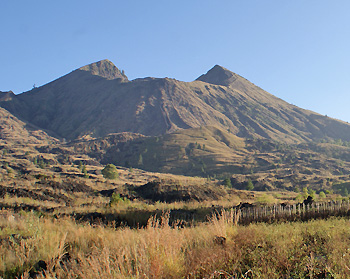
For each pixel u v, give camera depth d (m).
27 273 6.00
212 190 44.94
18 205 24.70
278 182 130.62
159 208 24.75
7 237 8.75
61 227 11.07
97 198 39.66
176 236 6.77
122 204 26.59
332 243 7.07
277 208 17.34
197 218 19.30
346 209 16.19
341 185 116.06
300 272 5.31
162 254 5.84
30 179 50.09
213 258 6.02
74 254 7.36
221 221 8.67
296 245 7.25
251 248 7.09
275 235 8.53
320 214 15.91
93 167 175.25
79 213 20.91
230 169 196.62
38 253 7.32
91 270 5.40
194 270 5.45
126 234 8.77
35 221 11.30
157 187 43.81
